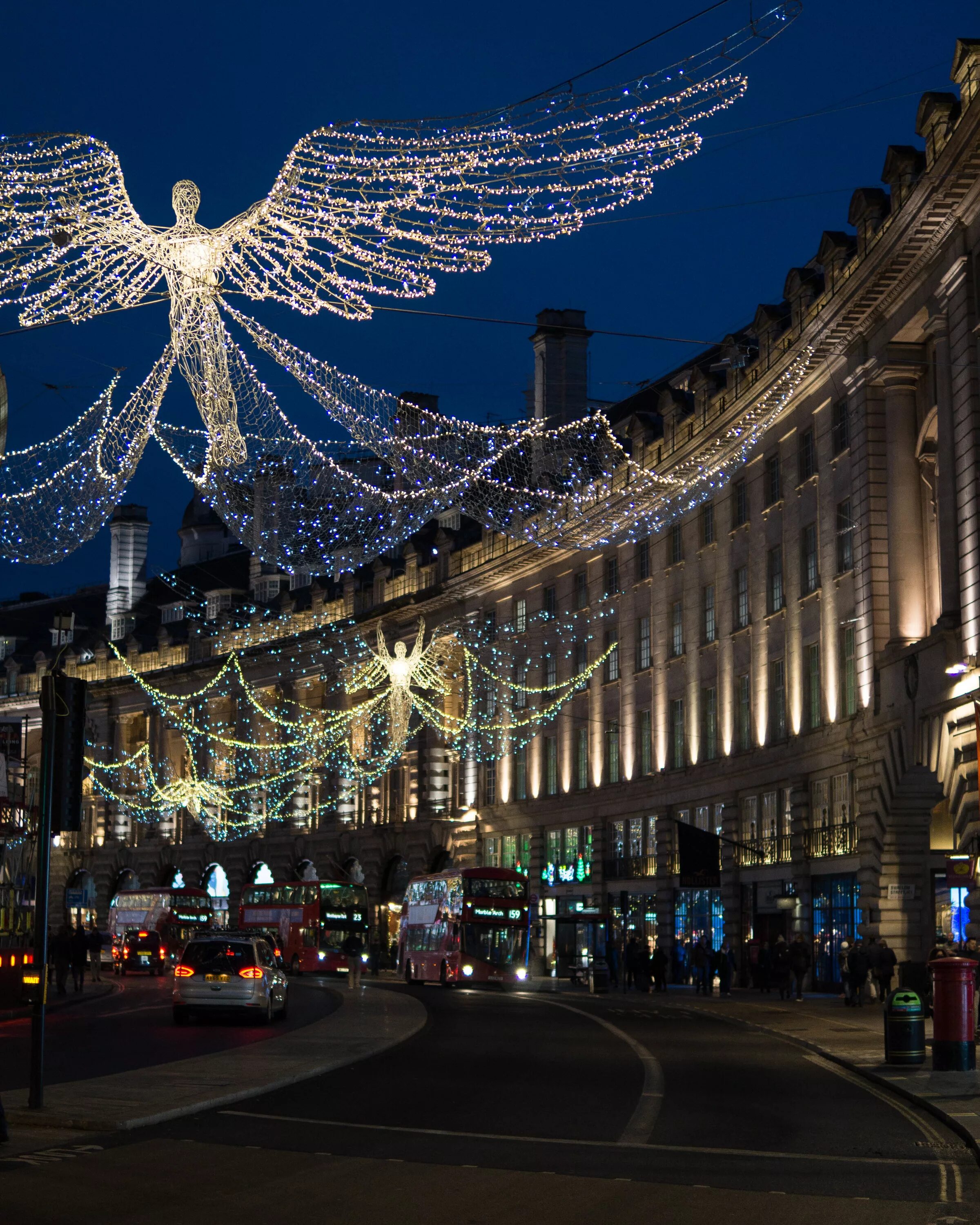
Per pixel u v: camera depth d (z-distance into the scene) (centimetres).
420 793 7038
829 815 4150
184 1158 1266
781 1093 1816
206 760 8788
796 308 4241
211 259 1248
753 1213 1050
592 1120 1541
